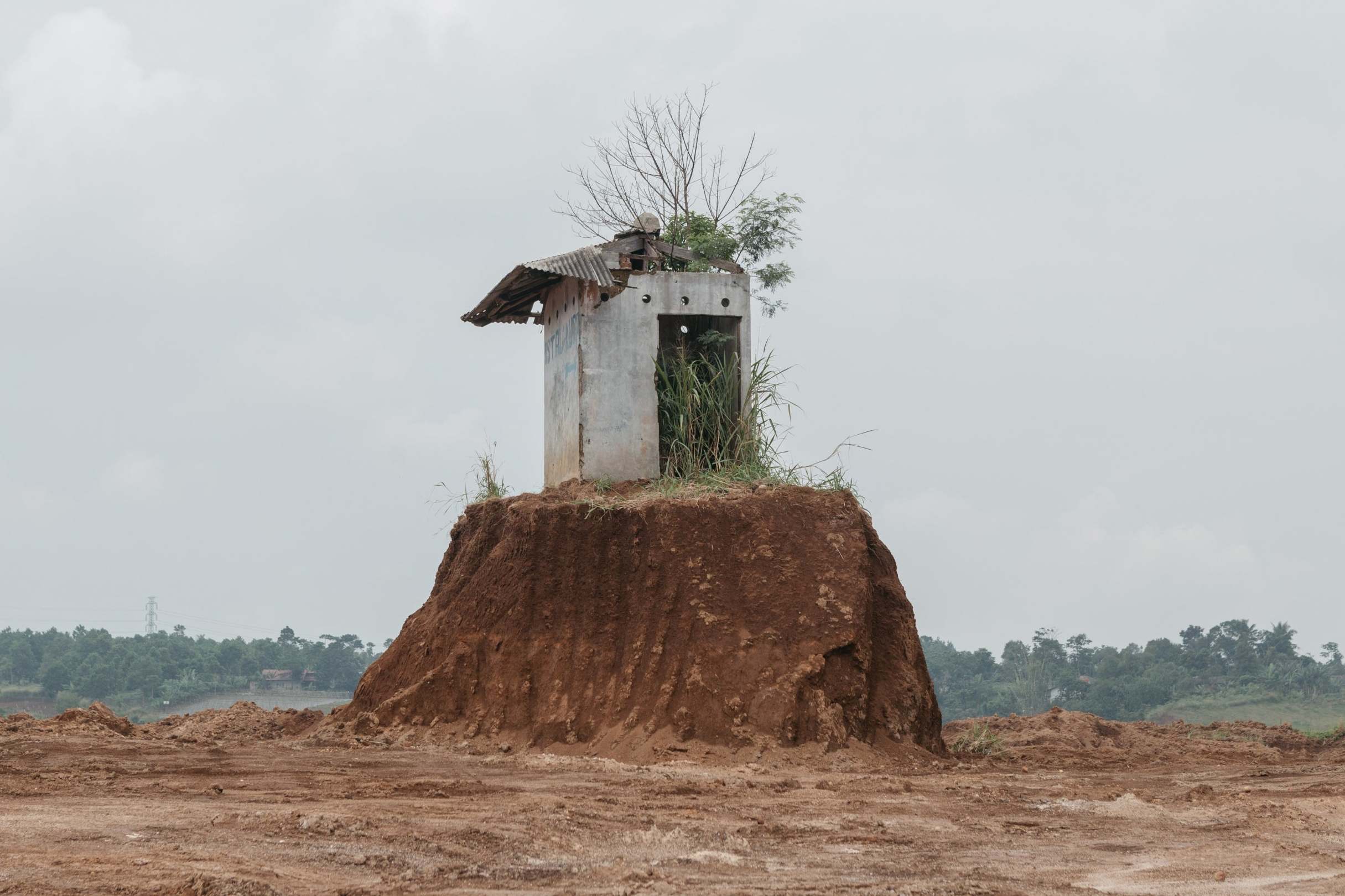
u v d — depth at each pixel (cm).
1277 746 2497
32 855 859
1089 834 1121
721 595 1800
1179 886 882
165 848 901
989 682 8644
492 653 1900
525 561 1917
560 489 2075
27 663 8106
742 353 2166
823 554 1822
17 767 1379
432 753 1702
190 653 8419
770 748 1647
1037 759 1920
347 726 1912
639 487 2053
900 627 1880
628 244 2217
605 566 1883
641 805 1217
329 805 1143
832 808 1238
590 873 886
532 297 2358
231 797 1193
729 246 2803
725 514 1855
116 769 1390
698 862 946
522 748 1750
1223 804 1291
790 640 1752
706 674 1731
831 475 1969
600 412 2120
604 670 1809
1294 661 8325
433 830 1016
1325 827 1151
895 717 1791
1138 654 8606
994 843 1061
